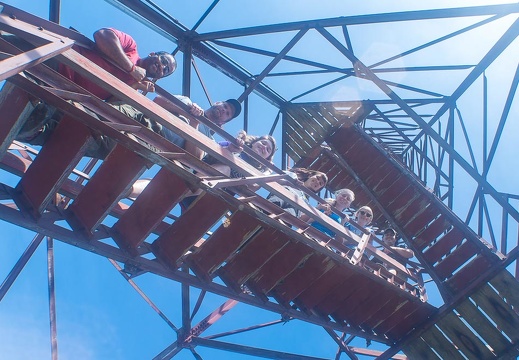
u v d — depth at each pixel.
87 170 6.27
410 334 9.96
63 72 4.76
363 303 8.77
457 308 9.41
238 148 5.49
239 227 5.97
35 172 4.68
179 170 4.64
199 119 5.09
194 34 9.10
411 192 10.06
